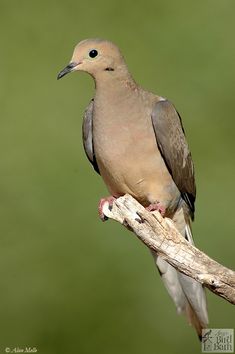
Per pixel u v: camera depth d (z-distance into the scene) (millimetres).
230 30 22406
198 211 20156
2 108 21500
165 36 22328
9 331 18641
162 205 15000
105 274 19141
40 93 21641
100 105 14719
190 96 21688
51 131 21125
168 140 14789
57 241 19688
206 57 22094
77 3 22750
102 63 14719
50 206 20172
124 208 13305
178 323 18438
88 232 19734
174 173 14961
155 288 18859
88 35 22312
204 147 21234
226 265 19547
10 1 22875
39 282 19172
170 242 13086
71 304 18875
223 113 21594
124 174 14773
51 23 22531
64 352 18422
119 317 18609
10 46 22281
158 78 21766
